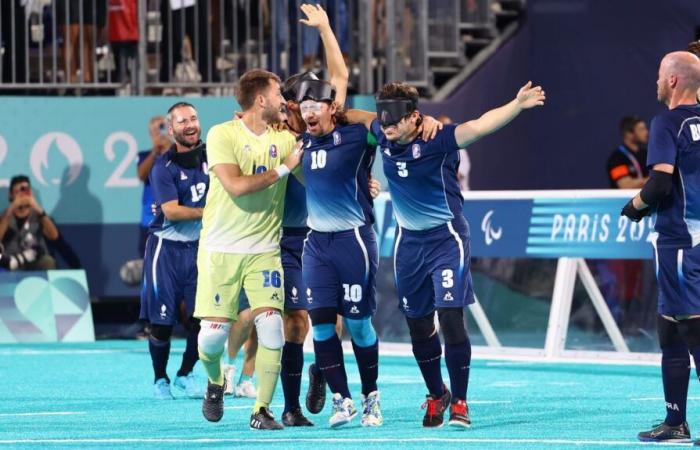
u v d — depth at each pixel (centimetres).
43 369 3822
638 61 5475
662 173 2270
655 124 2297
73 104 4831
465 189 5031
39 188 4831
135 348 4491
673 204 2302
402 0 5022
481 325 4250
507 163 5400
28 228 4747
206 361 2591
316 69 4809
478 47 5516
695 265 2291
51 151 4834
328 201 2523
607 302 4047
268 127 2572
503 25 5584
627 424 2612
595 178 5525
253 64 4878
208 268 2552
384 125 2447
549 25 5531
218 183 2541
